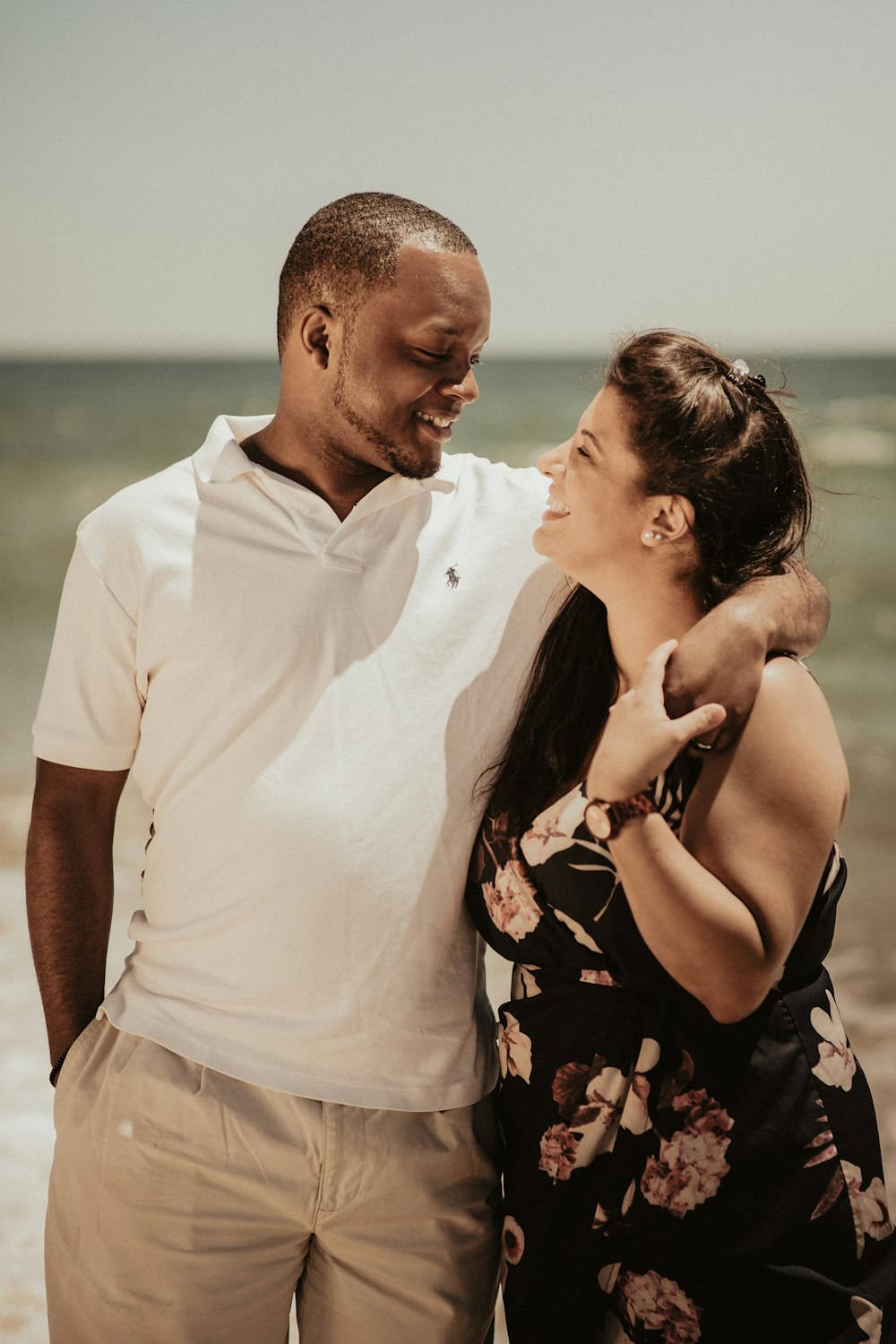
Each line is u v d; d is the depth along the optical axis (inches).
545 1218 64.3
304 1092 65.0
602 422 61.2
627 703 55.2
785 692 57.1
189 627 67.1
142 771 69.6
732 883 55.6
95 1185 66.6
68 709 70.4
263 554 67.9
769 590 58.9
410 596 68.6
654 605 62.4
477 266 69.2
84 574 68.9
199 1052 65.6
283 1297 68.6
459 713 67.3
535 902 63.9
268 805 65.3
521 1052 65.8
